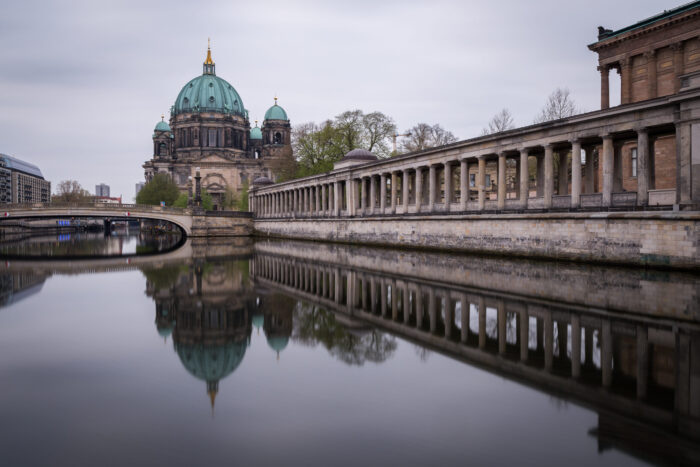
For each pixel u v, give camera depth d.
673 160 43.94
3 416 10.16
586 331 16.25
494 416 9.84
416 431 9.23
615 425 9.30
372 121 102.00
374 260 44.94
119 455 8.41
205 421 9.80
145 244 86.06
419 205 60.12
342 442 8.82
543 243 40.28
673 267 30.58
